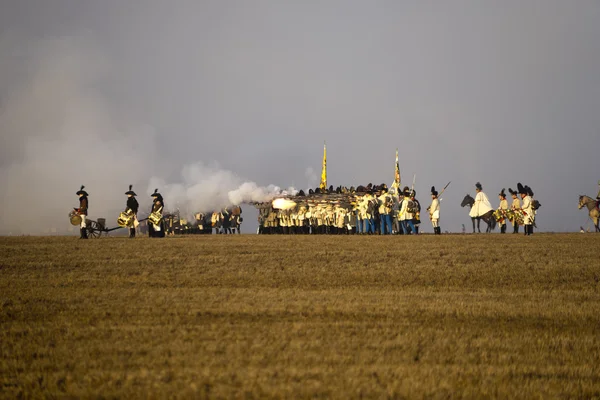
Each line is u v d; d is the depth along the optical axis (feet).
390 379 233.35
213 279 407.03
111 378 234.79
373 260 471.21
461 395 220.43
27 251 521.24
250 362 250.16
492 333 289.74
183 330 291.99
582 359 257.34
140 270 436.76
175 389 224.53
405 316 317.22
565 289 384.06
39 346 270.67
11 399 218.59
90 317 315.58
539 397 220.23
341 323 303.48
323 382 230.27
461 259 474.49
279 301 345.92
